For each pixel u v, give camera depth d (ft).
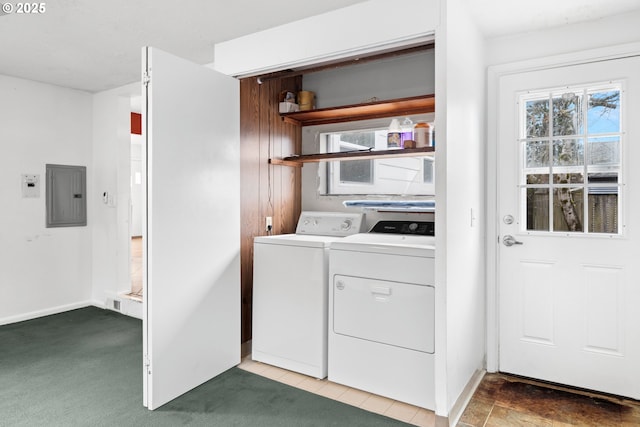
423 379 7.31
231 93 8.93
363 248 7.91
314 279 8.56
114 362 9.37
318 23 8.05
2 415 7.02
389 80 10.23
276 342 9.16
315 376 8.59
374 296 7.80
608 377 7.96
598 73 7.97
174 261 7.57
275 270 9.14
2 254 12.23
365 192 10.61
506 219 8.90
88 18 8.36
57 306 13.55
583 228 8.24
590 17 7.86
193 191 7.94
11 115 12.35
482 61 8.82
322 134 11.30
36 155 12.92
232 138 8.95
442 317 6.73
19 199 12.56
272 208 10.57
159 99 7.20
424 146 8.91
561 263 8.38
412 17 6.95
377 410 7.34
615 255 7.89
